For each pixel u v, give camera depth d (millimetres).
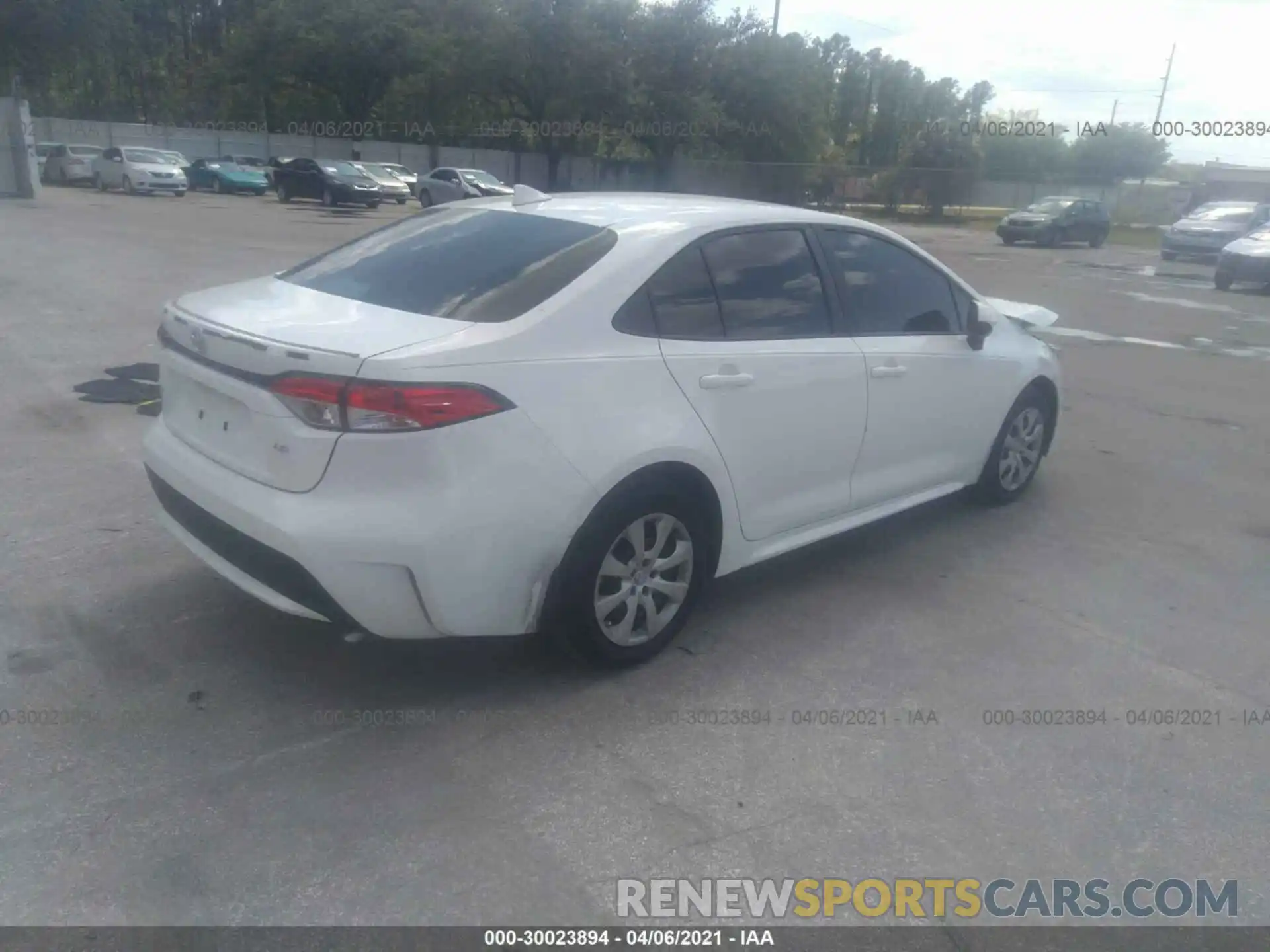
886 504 5137
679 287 4066
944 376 5223
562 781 3363
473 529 3383
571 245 4023
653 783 3375
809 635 4457
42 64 35938
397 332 3492
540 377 3539
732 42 43094
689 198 4926
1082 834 3244
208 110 54812
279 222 24875
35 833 3014
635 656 4051
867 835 3189
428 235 4379
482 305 3691
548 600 3742
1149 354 11820
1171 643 4539
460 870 2947
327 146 48438
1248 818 3355
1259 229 20906
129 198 31625
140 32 61906
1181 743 3756
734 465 4180
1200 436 8109
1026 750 3668
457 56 44812
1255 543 5793
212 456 3709
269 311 3787
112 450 6352
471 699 3812
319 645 4148
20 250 15836
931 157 47594
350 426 3273
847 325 4730
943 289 5391
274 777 3316
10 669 3865
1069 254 30250
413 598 3402
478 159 48438
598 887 2918
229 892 2826
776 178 43656
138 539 5043
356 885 2871
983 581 5109
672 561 4082
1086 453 7488
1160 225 48062
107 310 10984
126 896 2797
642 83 42656
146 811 3133
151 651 4035
